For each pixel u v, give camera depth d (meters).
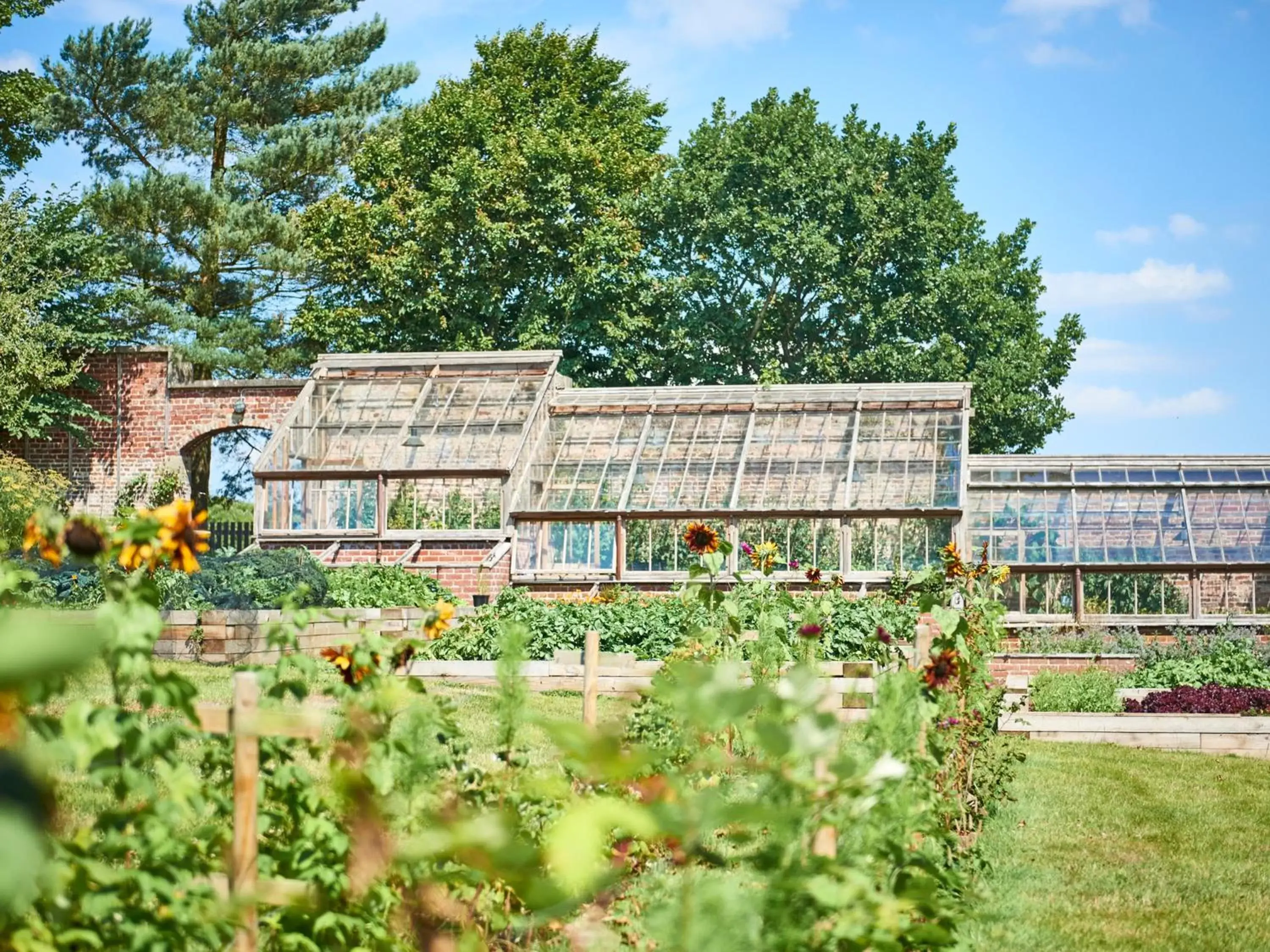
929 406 28.80
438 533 28.06
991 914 5.06
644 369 42.38
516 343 40.97
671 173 42.91
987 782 10.70
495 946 5.68
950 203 43.22
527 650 17.45
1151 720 16.17
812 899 3.55
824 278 40.50
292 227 42.03
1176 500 27.98
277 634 5.18
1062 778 13.52
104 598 17.61
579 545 28.09
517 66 44.75
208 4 43.84
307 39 44.84
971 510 28.16
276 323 43.84
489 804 5.63
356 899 4.46
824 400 29.38
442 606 5.85
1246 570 26.58
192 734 4.55
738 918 2.78
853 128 43.75
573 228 40.72
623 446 29.45
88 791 8.42
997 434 42.97
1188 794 12.88
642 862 6.67
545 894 2.00
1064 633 24.42
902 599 21.83
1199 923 8.18
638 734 8.98
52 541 4.22
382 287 39.97
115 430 35.53
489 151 40.91
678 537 27.64
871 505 27.50
